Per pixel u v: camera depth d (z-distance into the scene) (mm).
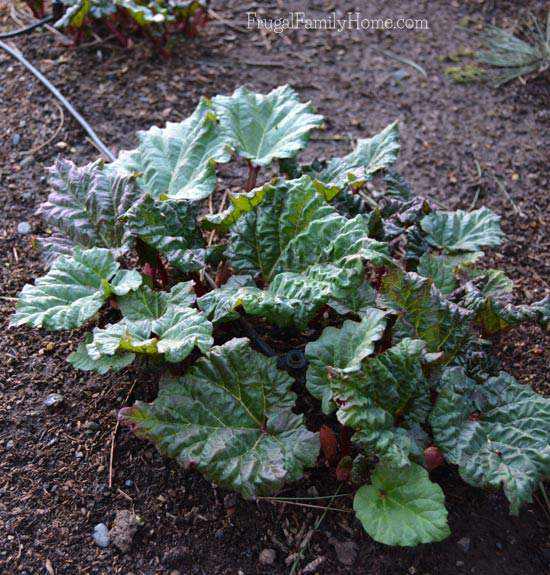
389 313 746
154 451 771
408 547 719
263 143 911
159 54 1277
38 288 744
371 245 734
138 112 1174
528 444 692
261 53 1334
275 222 800
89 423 790
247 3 1445
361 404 666
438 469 781
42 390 816
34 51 1255
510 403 730
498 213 1101
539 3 1485
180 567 696
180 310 734
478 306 774
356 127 1217
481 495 769
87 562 693
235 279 775
